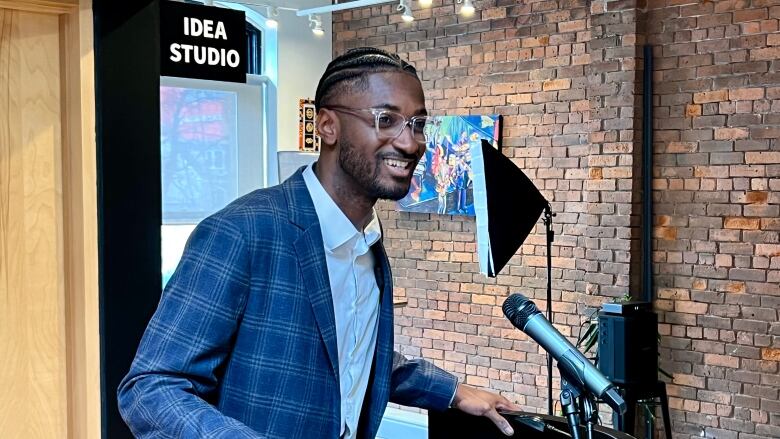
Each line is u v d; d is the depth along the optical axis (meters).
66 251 2.01
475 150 3.55
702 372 4.60
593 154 4.88
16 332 1.95
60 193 1.99
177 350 1.14
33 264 1.96
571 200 5.07
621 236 4.78
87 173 1.97
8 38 1.90
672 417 4.71
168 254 5.50
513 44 5.32
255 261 1.19
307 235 1.23
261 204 1.23
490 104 5.46
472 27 5.52
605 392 1.37
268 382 1.20
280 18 5.89
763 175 4.37
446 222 5.68
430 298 5.79
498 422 1.53
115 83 2.01
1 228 1.92
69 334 2.02
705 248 4.58
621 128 4.76
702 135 4.58
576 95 5.03
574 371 1.41
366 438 1.38
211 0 5.34
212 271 1.16
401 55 5.91
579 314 5.03
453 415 1.59
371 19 6.06
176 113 5.51
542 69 5.18
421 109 1.22
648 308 3.92
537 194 3.65
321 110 1.24
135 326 2.07
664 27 4.69
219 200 5.72
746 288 4.44
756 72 4.38
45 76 1.95
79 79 1.95
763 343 4.39
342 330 1.29
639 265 4.80
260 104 5.89
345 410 1.31
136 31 2.04
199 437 1.05
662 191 4.73
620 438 1.41
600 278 4.88
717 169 4.53
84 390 2.00
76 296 2.00
